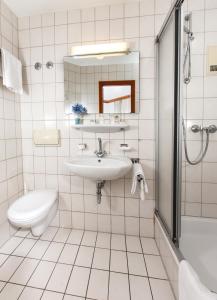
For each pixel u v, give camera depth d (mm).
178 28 1169
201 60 1591
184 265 931
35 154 1909
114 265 1425
